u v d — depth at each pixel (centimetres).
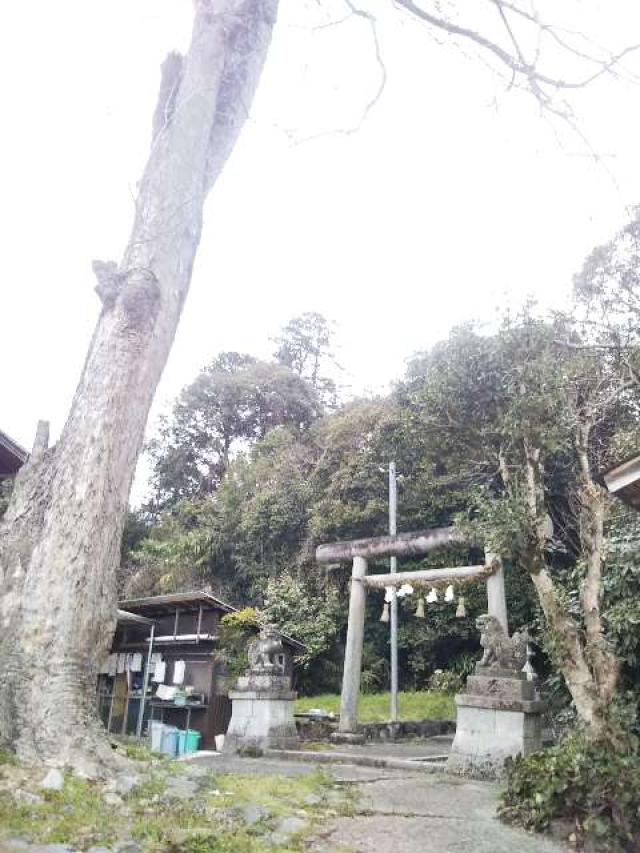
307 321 3722
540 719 896
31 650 577
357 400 2620
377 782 756
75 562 608
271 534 2295
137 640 1486
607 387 836
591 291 1609
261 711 1041
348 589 2112
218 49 826
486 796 687
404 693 1889
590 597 631
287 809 552
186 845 424
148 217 753
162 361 727
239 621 1380
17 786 484
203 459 3188
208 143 812
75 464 642
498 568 1250
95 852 398
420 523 2098
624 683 702
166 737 1196
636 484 584
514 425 708
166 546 2473
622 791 513
